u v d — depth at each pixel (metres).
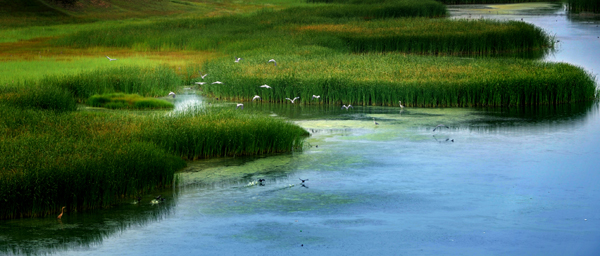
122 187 18.97
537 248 14.88
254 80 38.34
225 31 65.31
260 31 64.38
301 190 20.02
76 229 16.23
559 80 36.66
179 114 27.61
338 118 32.62
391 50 58.34
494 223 16.73
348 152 25.22
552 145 26.25
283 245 15.16
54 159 18.44
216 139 24.39
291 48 52.59
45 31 69.44
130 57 51.78
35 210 17.16
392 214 17.58
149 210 17.94
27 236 15.62
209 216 17.44
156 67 43.31
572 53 56.03
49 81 36.88
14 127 23.56
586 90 37.56
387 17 80.00
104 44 60.03
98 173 18.12
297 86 37.72
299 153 25.16
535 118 32.22
